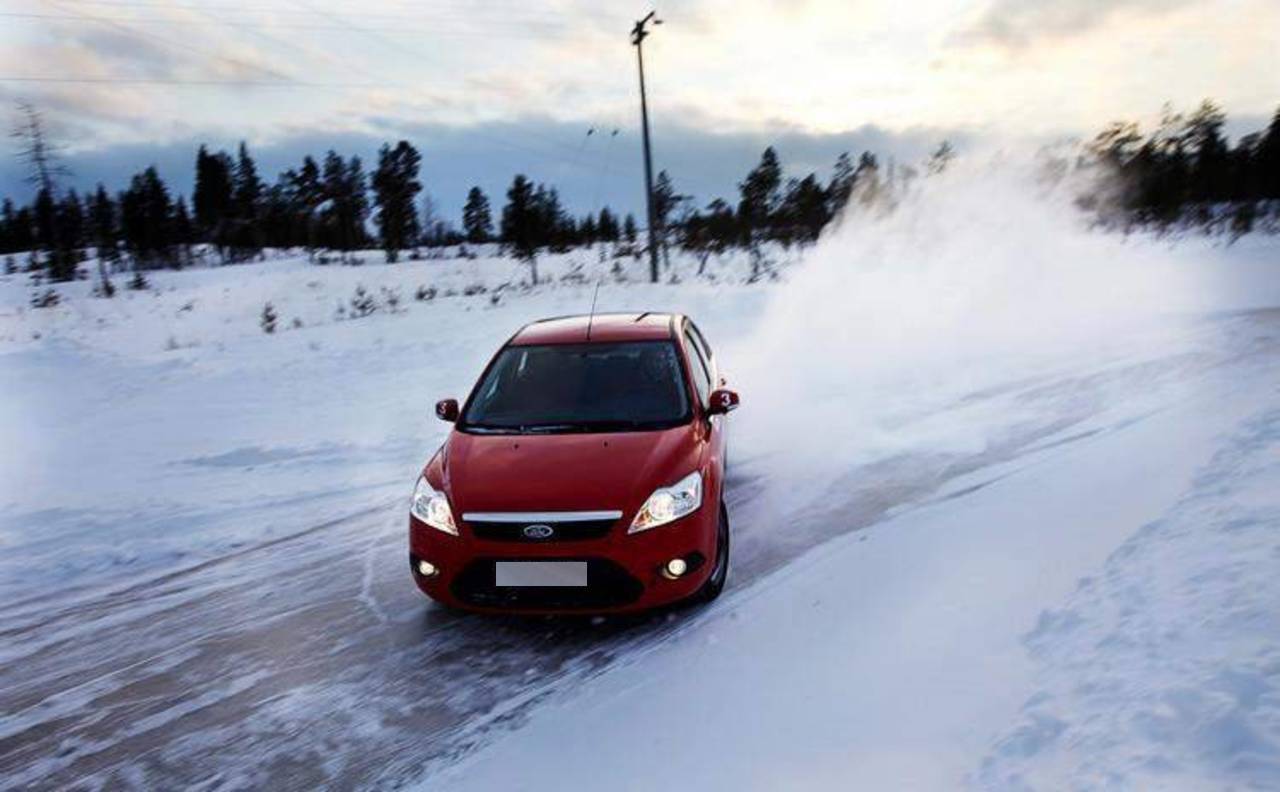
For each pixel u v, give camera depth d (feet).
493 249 217.15
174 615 14.88
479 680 12.03
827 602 13.21
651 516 12.66
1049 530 14.38
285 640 13.69
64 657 13.43
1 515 21.06
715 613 13.46
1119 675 8.59
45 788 10.04
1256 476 13.47
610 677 11.76
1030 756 7.78
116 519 20.43
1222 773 6.60
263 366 44.52
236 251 230.48
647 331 17.71
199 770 10.25
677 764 9.37
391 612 14.60
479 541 12.65
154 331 79.61
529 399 15.93
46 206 184.55
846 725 9.51
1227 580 9.82
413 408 32.42
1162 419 21.18
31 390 40.86
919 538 15.47
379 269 141.08
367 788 9.70
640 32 88.22
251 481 23.49
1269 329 34.45
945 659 10.53
